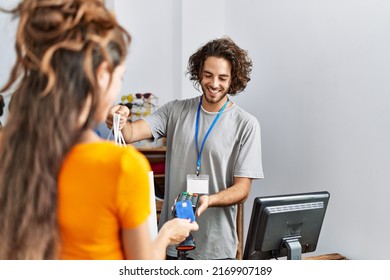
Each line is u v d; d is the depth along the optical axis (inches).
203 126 73.5
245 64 75.3
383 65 76.3
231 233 72.6
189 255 71.9
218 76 70.1
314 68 94.4
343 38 86.0
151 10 137.6
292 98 101.8
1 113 110.4
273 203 51.3
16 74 29.4
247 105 120.8
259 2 114.8
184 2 128.6
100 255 30.0
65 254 30.0
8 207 28.5
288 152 103.5
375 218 78.8
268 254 54.3
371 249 79.9
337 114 87.9
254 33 117.6
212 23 132.5
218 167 72.0
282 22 105.3
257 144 72.2
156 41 138.3
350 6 84.0
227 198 66.6
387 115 75.5
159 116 77.8
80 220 29.0
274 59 108.7
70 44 27.5
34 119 27.9
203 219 70.7
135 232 30.2
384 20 76.1
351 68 84.0
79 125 29.2
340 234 87.9
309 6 95.7
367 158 80.4
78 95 28.3
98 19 28.8
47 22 27.8
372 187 79.3
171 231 39.2
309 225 55.0
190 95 132.9
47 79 27.9
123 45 30.3
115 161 28.6
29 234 28.2
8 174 28.5
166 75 139.9
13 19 31.1
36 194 27.9
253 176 71.0
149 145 130.0
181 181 73.6
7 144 28.8
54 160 28.2
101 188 28.6
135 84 138.1
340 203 87.6
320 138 92.9
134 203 29.4
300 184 99.3
